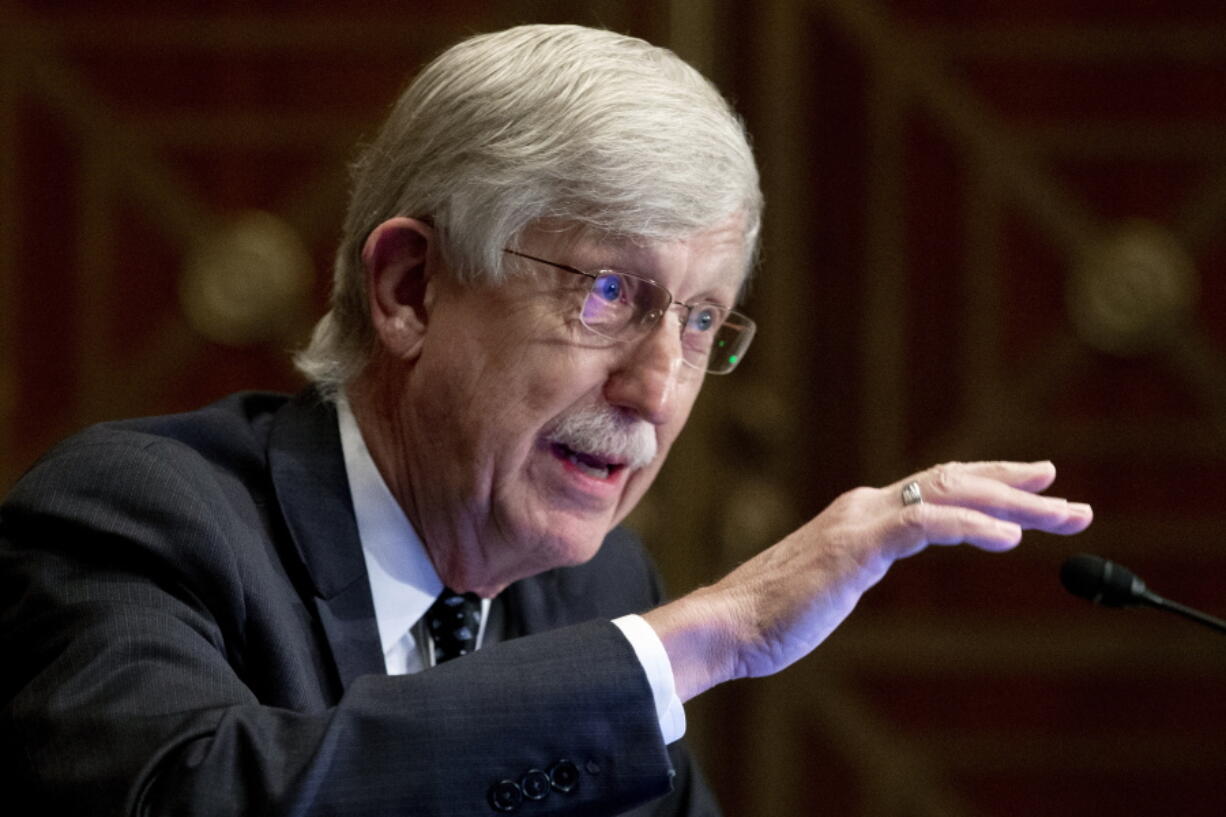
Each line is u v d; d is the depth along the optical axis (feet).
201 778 13.88
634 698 14.66
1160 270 43.06
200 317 43.06
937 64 43.29
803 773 44.29
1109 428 43.37
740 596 15.58
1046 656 43.70
